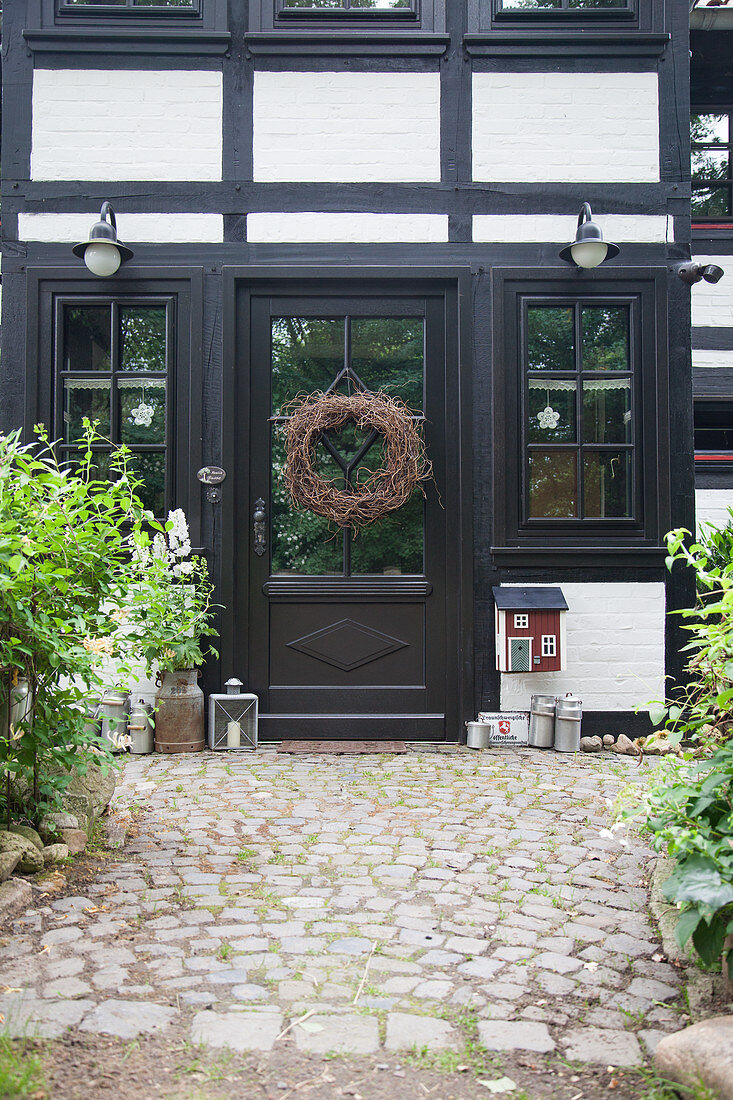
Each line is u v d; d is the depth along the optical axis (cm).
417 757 458
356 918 245
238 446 502
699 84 678
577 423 498
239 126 500
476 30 502
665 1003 202
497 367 495
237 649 496
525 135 503
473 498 496
